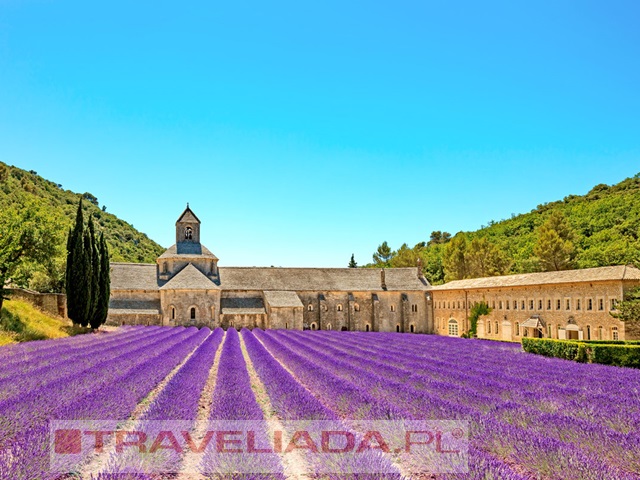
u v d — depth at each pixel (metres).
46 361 22.36
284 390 16.53
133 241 168.62
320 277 75.06
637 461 9.53
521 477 8.10
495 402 14.93
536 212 133.12
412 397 15.48
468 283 65.25
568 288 45.66
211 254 71.38
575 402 15.25
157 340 37.47
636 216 91.25
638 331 39.00
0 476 7.91
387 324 73.81
